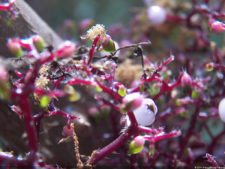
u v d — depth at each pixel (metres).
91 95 0.16
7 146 0.15
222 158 0.18
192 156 0.15
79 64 0.11
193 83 0.14
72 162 0.15
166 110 0.16
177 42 0.23
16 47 0.09
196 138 0.18
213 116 0.16
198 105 0.16
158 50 0.23
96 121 0.16
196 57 0.22
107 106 0.16
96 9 0.45
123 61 0.19
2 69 0.08
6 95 0.08
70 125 0.11
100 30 0.11
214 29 0.13
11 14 0.12
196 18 0.23
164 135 0.11
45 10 0.42
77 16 0.44
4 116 0.14
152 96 0.13
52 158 0.15
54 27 0.41
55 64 0.11
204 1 0.20
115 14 0.44
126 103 0.09
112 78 0.12
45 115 0.11
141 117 0.11
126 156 0.15
